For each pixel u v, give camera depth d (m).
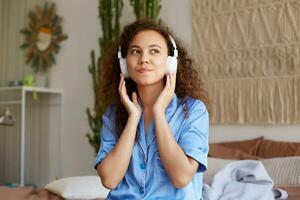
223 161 2.10
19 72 3.85
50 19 3.71
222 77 2.77
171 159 0.87
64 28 3.65
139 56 0.94
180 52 1.08
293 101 2.51
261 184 1.70
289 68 2.53
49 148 3.71
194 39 2.90
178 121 0.95
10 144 3.88
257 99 2.64
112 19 3.12
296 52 2.50
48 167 3.71
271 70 2.59
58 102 3.67
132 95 0.98
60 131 3.65
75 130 3.57
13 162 3.86
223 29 2.78
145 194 0.91
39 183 3.74
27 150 3.82
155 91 0.97
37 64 3.76
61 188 1.89
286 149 2.38
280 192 1.70
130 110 0.94
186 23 2.99
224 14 2.78
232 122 2.72
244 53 2.69
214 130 2.82
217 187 1.66
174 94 0.99
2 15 3.93
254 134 2.67
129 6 3.23
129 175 0.95
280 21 2.56
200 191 0.96
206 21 2.86
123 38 0.99
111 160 0.92
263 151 2.46
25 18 3.84
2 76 3.90
